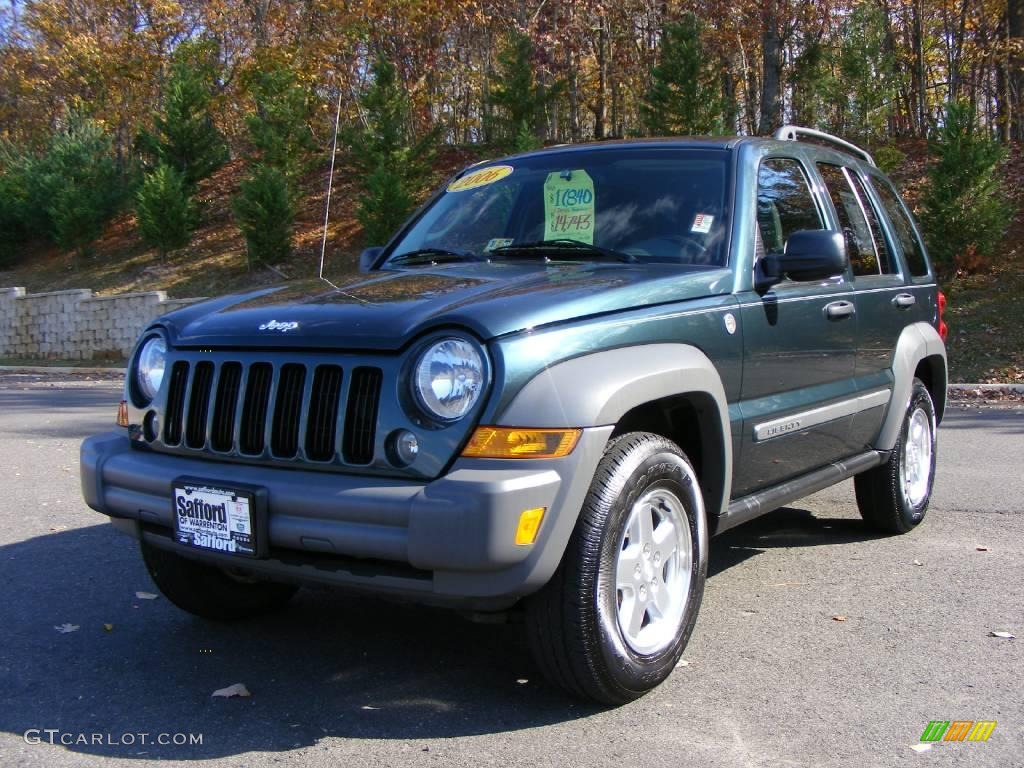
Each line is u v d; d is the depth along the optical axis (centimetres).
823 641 421
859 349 507
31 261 2573
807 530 609
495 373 317
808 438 462
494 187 492
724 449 393
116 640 425
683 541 372
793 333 443
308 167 2417
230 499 339
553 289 357
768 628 437
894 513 577
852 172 564
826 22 2134
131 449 393
